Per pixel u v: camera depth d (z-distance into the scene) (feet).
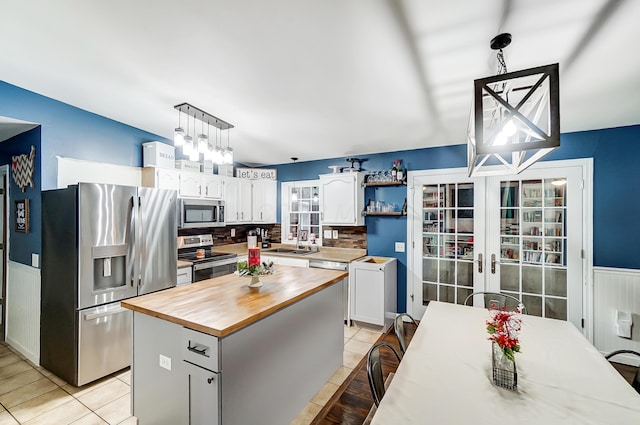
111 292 8.18
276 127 10.09
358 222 13.38
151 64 6.23
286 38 5.22
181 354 5.25
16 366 8.61
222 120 9.45
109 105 8.61
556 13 4.40
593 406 3.76
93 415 6.67
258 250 7.11
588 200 9.87
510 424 3.44
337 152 13.79
